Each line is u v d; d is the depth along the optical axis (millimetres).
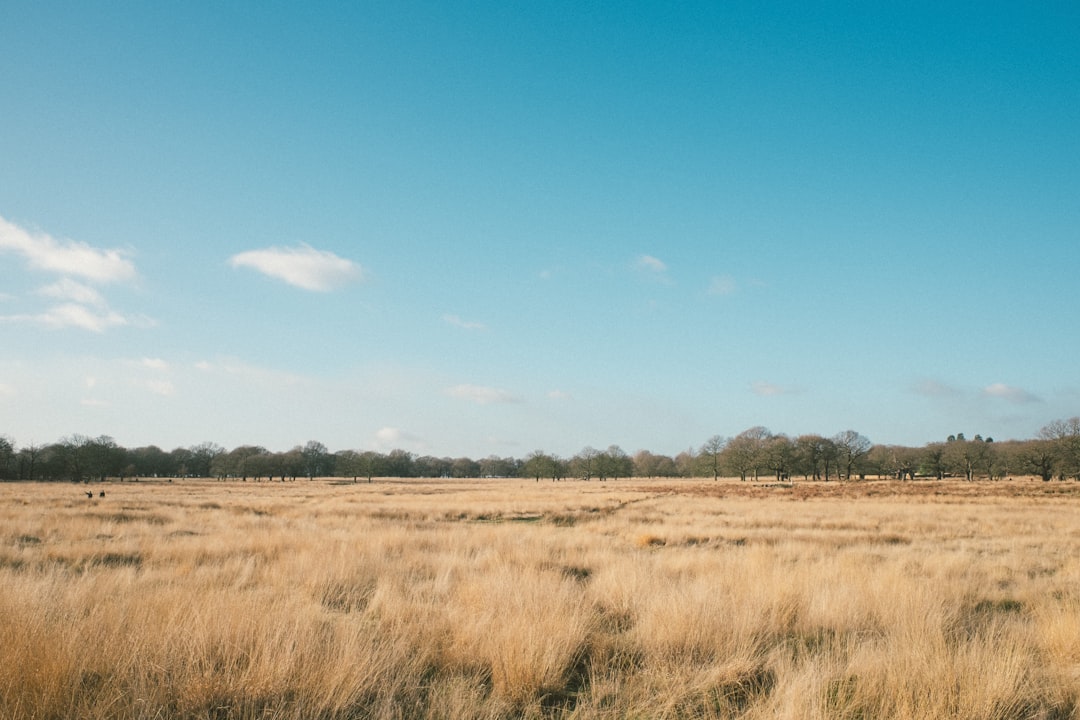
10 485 71750
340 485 94000
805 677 4582
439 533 18000
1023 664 5293
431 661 5434
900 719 4152
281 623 5496
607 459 120938
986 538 19578
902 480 98688
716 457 119188
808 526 23844
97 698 4023
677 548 15625
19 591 6539
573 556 13414
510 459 181250
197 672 4457
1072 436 78875
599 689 4883
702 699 4723
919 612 6824
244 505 34844
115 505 31609
